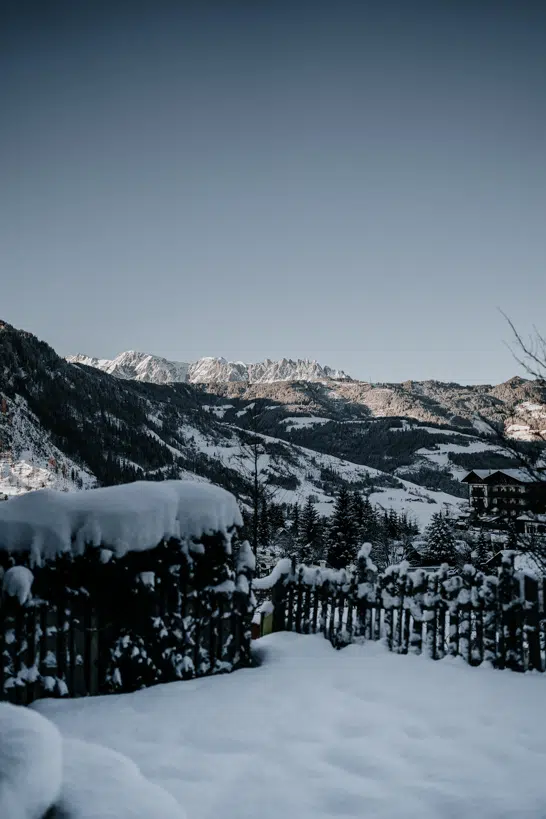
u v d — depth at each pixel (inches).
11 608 205.6
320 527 3073.3
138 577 224.5
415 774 163.5
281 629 313.7
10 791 85.1
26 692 207.5
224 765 166.2
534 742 183.6
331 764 168.6
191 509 243.8
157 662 229.0
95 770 102.7
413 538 3034.0
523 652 256.4
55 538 216.7
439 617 276.7
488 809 145.8
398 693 223.8
